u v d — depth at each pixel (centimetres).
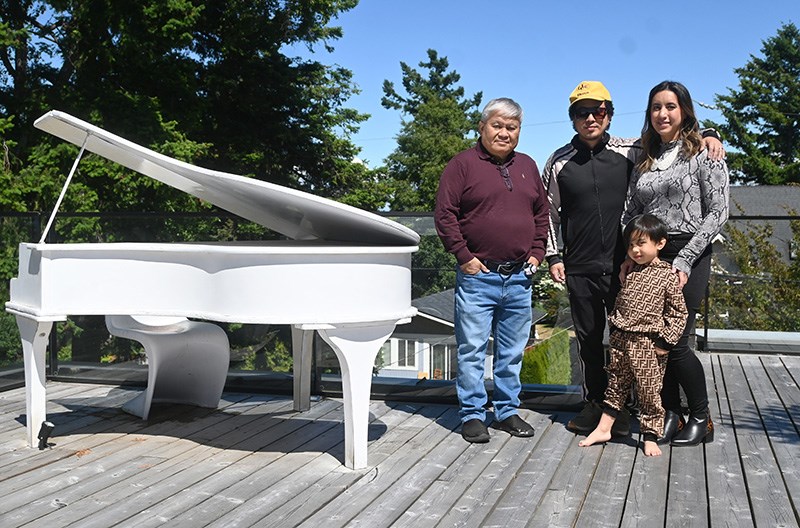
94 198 1576
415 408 486
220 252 332
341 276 336
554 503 315
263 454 387
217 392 484
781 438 407
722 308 665
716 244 668
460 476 349
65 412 479
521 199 402
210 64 2130
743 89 4688
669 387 408
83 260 362
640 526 291
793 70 4753
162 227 564
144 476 353
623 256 407
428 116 4738
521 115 395
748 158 4469
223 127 2184
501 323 420
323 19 2255
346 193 2544
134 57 1670
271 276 328
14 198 1517
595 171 407
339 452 388
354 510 308
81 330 571
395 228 362
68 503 319
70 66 1762
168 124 1705
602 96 399
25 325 398
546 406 476
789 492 326
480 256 403
